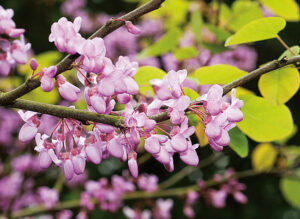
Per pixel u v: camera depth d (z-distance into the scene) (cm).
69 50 55
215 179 105
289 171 98
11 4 162
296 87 62
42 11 163
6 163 138
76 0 150
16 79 91
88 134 57
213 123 56
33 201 130
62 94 56
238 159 166
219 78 63
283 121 62
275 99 62
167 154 57
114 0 161
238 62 96
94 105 55
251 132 63
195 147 57
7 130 136
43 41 162
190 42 92
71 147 57
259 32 61
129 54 122
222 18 90
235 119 56
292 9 76
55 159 57
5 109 132
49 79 55
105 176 167
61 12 157
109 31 56
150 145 56
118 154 57
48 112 57
